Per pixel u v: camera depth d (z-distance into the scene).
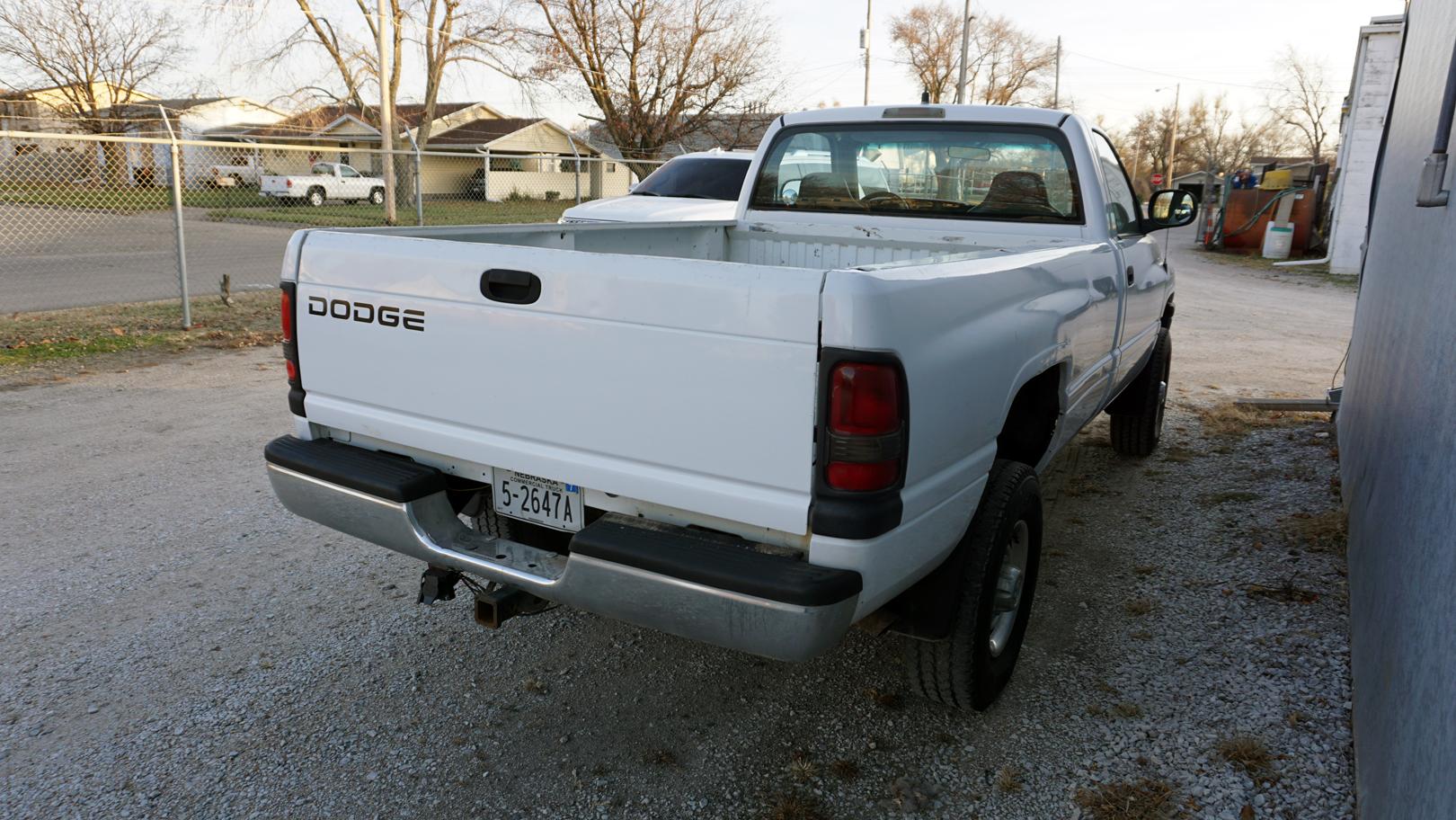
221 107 42.56
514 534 3.23
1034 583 3.31
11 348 8.67
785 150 5.01
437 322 2.72
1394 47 17.61
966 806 2.68
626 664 3.45
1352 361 6.24
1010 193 4.47
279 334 9.80
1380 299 4.91
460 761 2.87
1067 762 2.88
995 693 3.13
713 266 2.27
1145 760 2.88
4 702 3.11
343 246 2.89
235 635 3.59
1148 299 4.97
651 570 2.34
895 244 4.73
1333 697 3.20
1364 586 3.44
